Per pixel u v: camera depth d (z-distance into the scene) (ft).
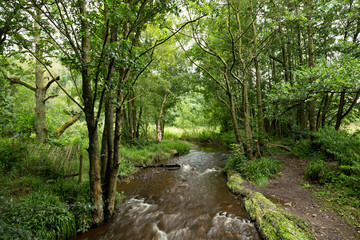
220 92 40.70
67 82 46.98
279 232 10.91
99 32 11.68
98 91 13.04
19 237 8.57
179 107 80.69
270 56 36.60
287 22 24.31
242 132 35.55
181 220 14.38
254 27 27.12
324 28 26.25
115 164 13.75
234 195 18.84
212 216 14.88
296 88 18.88
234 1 23.47
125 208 16.21
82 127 37.42
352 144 19.79
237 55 31.04
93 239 11.87
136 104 42.16
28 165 15.70
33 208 10.43
